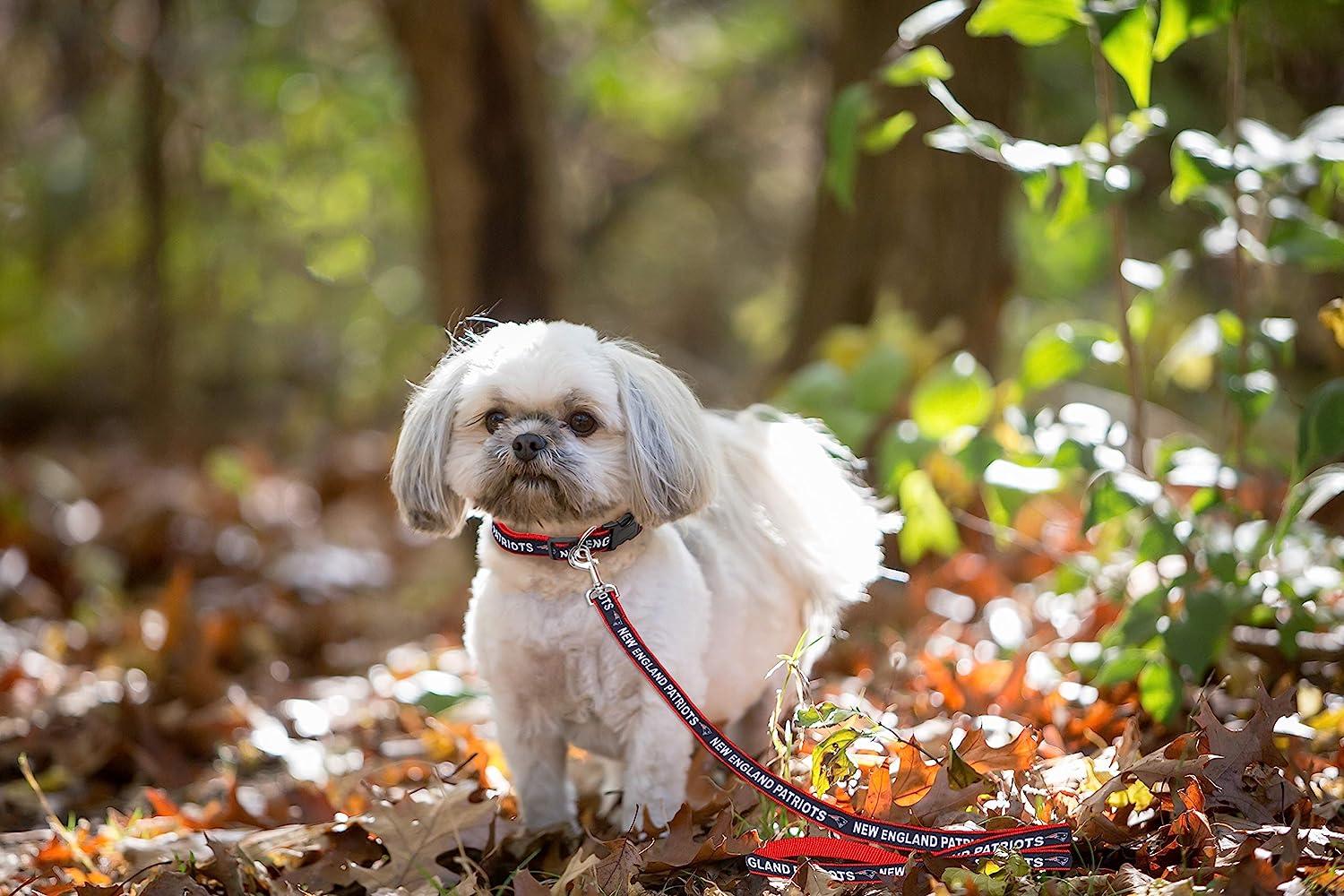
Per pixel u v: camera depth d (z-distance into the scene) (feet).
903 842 9.02
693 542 10.49
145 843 10.83
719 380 42.22
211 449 33.76
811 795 9.39
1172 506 12.22
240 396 40.09
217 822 11.73
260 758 14.15
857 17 20.84
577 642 9.69
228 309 37.04
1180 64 26.30
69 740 14.17
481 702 14.26
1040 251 30.17
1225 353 13.26
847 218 21.34
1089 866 9.05
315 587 22.27
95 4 28.50
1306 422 11.51
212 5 30.17
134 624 17.70
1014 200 25.62
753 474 11.12
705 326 46.50
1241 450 13.29
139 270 32.76
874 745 11.08
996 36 20.08
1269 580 12.62
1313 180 12.86
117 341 39.40
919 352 18.78
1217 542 12.89
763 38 34.42
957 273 20.54
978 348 20.92
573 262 40.24
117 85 30.86
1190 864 8.89
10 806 12.85
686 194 43.98
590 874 8.95
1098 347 13.58
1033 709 12.33
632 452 9.56
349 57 31.22
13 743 14.20
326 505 28.32
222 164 30.09
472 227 22.79
